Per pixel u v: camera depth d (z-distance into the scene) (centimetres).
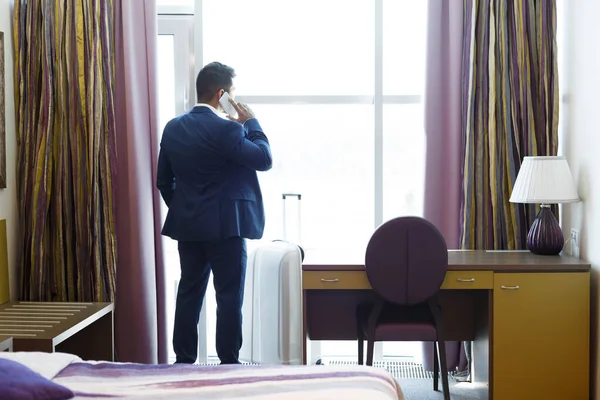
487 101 336
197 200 295
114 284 341
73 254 342
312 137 371
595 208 293
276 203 374
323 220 375
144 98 344
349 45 367
